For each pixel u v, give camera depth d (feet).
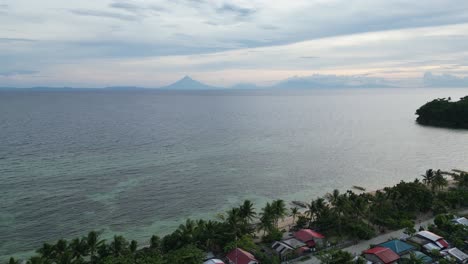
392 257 219.00
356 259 223.92
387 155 563.48
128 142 643.45
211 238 235.20
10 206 333.01
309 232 255.09
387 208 294.87
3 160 489.67
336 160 531.91
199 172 458.50
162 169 467.93
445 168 487.61
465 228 258.78
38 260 190.08
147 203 352.49
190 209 341.21
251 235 262.47
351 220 271.49
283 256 232.12
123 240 220.84
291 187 408.67
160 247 229.04
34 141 629.92
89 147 590.55
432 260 221.46
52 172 439.22
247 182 423.23
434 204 310.04
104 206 341.21
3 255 251.39
